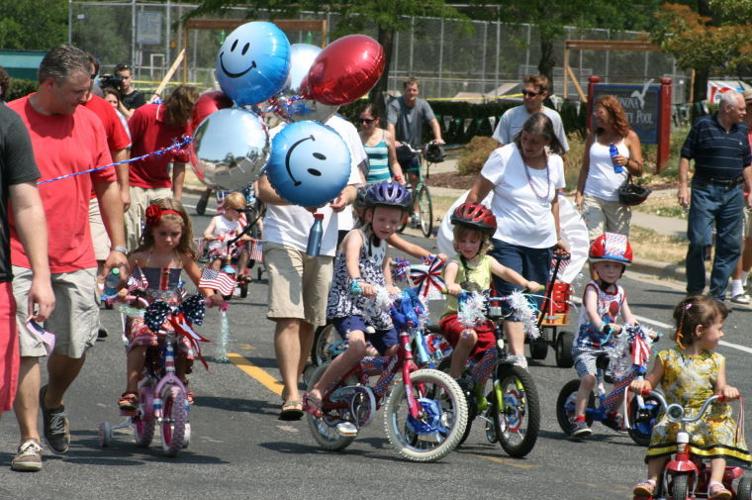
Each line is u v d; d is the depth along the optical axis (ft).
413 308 51.08
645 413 55.01
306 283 59.16
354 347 51.42
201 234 128.67
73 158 47.11
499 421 53.06
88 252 47.93
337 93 58.44
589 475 49.78
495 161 65.26
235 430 55.36
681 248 125.80
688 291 96.02
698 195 93.81
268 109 58.65
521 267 65.57
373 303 53.31
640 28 322.34
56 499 41.68
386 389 51.80
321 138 54.85
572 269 75.00
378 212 53.16
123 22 262.88
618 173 87.92
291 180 54.39
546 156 65.67
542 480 48.26
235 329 81.51
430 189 184.03
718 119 93.30
